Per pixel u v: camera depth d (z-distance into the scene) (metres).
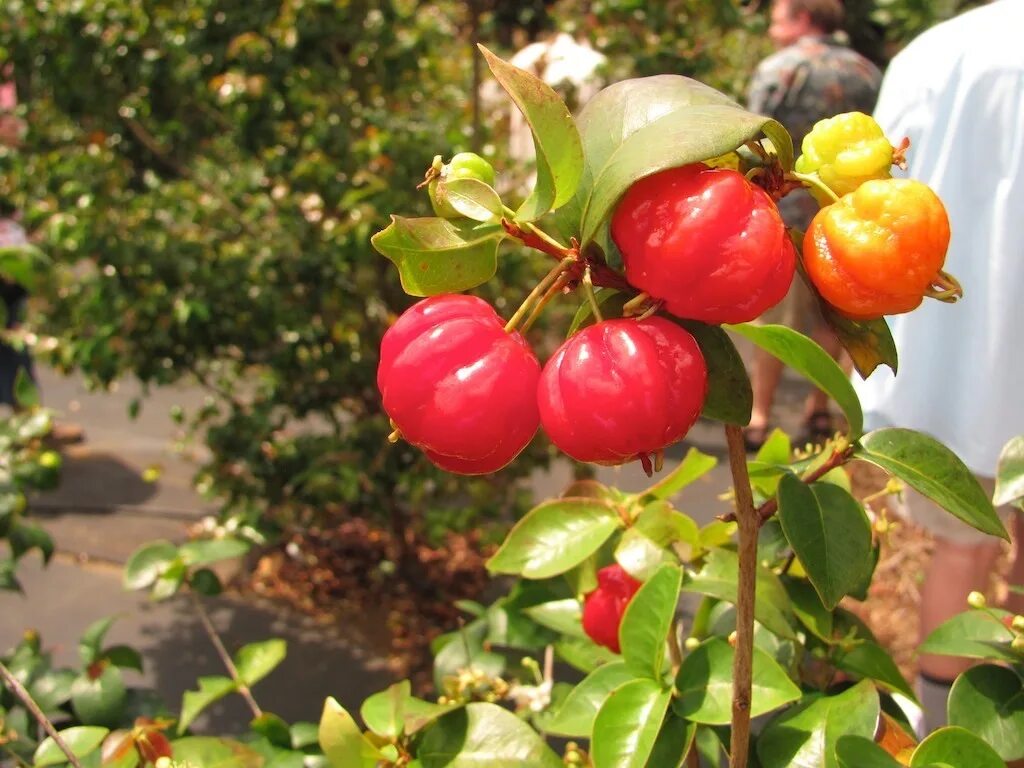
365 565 0.78
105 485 0.93
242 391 1.04
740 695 0.21
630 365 0.18
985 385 0.40
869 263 0.18
